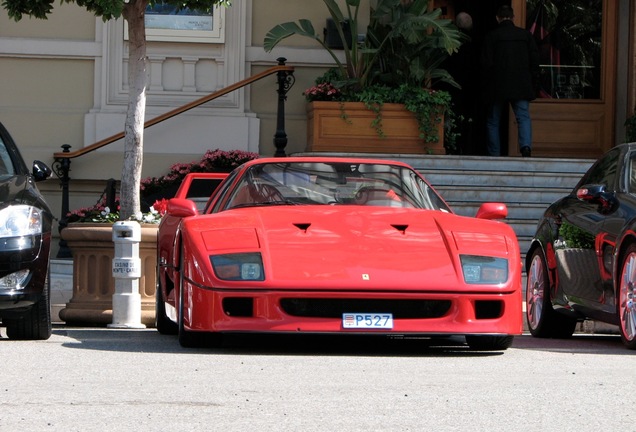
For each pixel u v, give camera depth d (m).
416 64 27.95
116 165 29.14
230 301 13.04
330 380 10.72
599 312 15.83
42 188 29.30
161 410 8.90
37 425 8.22
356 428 8.22
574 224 16.66
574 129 31.34
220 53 29.78
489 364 12.38
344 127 27.91
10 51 29.14
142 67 20.67
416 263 13.09
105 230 18.83
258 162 15.45
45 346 13.98
